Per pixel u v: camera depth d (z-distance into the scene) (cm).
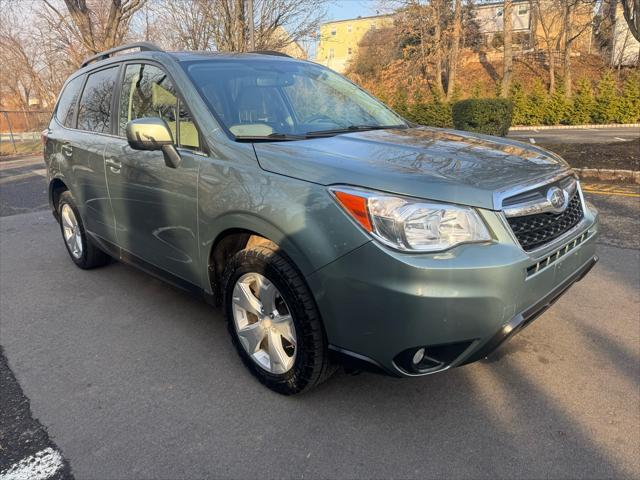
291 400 274
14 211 775
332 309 230
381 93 3347
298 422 256
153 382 295
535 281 230
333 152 259
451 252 213
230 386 289
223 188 270
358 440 242
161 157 315
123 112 371
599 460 225
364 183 223
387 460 229
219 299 308
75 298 418
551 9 3098
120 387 290
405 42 3847
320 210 228
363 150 265
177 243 316
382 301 213
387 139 295
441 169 237
